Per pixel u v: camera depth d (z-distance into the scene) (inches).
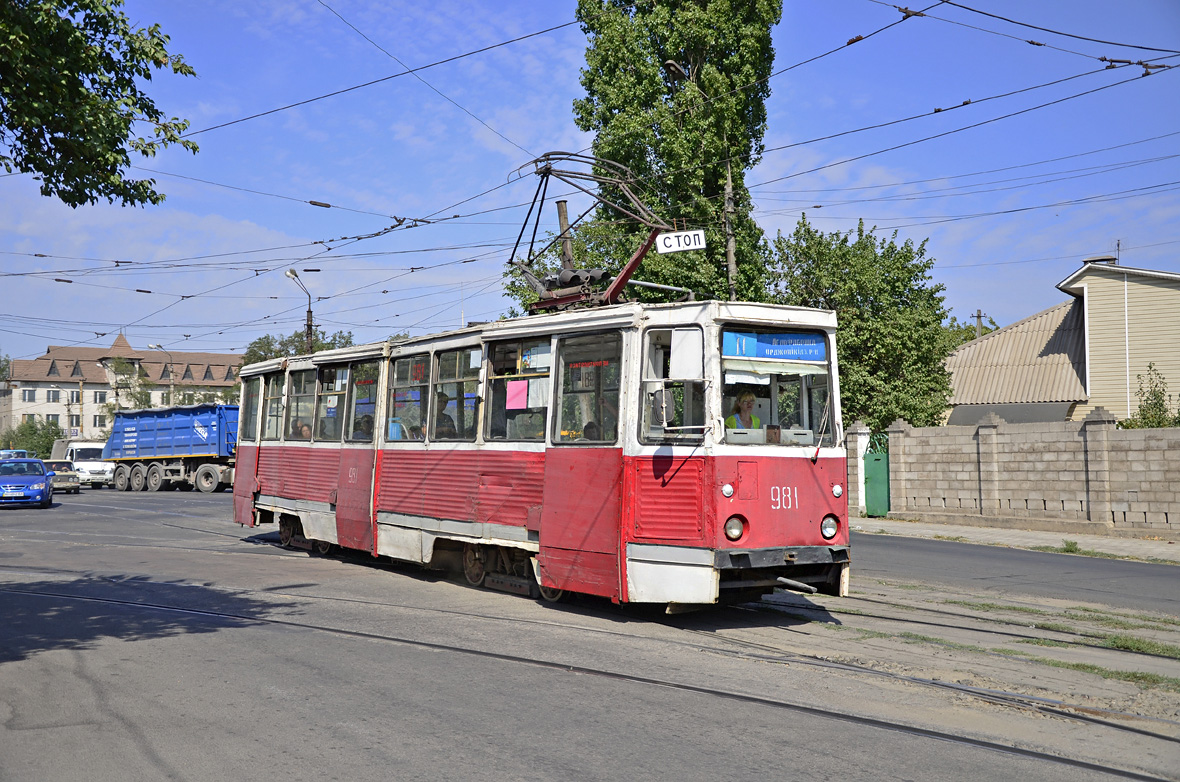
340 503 563.2
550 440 403.9
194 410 1435.8
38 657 310.3
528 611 397.4
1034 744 216.1
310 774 196.1
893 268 1192.8
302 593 449.1
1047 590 479.5
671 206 1042.1
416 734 223.3
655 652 313.4
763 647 321.4
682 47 1040.8
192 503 1158.3
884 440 1021.2
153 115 356.2
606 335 383.6
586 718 236.1
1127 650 323.0
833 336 379.2
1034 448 869.2
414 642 331.3
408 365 515.8
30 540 722.8
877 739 219.1
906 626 364.2
